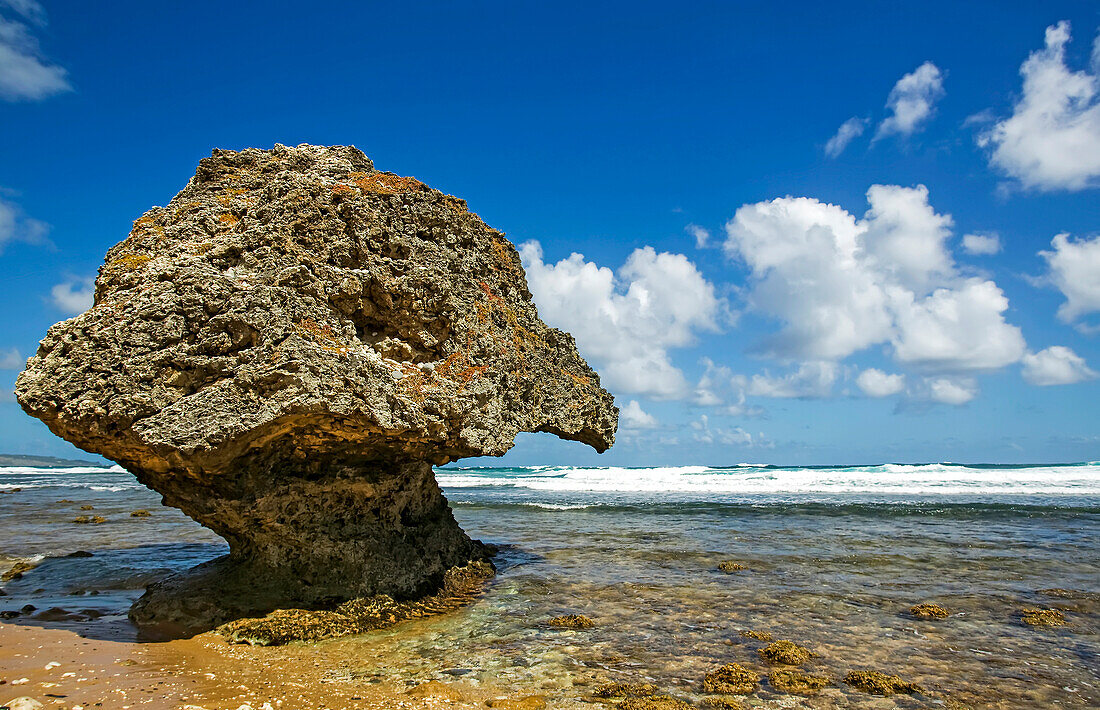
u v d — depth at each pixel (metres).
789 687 8.77
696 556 18.70
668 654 10.16
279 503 11.35
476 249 14.67
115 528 23.56
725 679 8.94
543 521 27.69
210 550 18.69
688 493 44.34
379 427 10.55
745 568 16.86
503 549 19.83
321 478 11.70
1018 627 11.71
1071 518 26.52
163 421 9.51
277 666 9.32
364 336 12.21
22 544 19.86
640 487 51.28
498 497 42.69
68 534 22.00
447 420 12.04
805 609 12.91
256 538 11.76
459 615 12.40
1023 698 8.52
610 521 27.48
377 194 12.97
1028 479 48.62
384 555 12.62
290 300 10.62
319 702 7.98
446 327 12.88
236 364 9.97
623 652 10.24
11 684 8.21
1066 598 13.73
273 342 9.91
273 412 9.56
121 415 9.58
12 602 12.97
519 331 15.49
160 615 11.27
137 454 10.14
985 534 22.55
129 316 10.09
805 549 19.77
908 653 10.30
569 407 16.25
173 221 12.05
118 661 9.27
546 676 9.12
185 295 10.26
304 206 11.90
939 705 8.28
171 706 7.63
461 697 8.27
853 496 39.47
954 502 34.19
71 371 9.84
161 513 28.42
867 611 12.77
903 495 39.75
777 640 10.93
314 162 13.60
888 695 8.55
